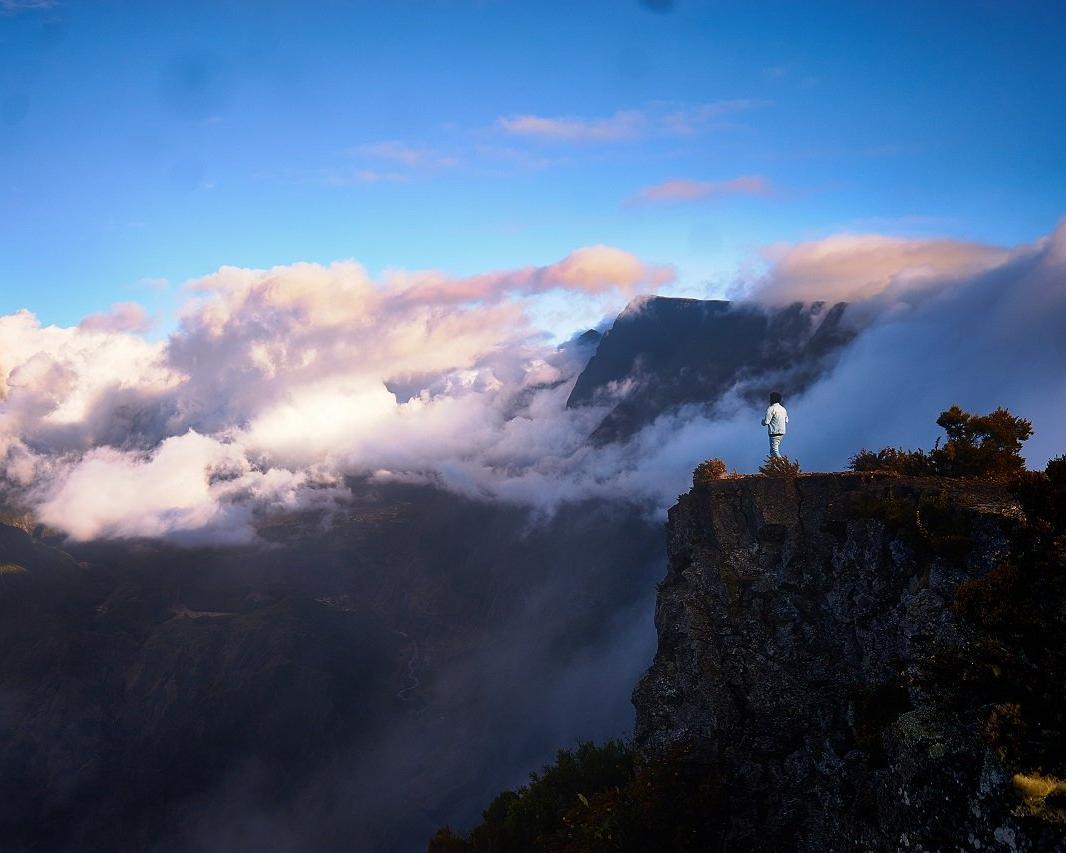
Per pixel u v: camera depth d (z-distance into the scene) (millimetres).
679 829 20766
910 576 18156
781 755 20672
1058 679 12672
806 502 22375
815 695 20609
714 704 21859
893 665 17188
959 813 12758
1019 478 15172
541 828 27766
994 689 13469
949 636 16000
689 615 23203
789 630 21516
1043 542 14219
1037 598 13883
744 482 23734
